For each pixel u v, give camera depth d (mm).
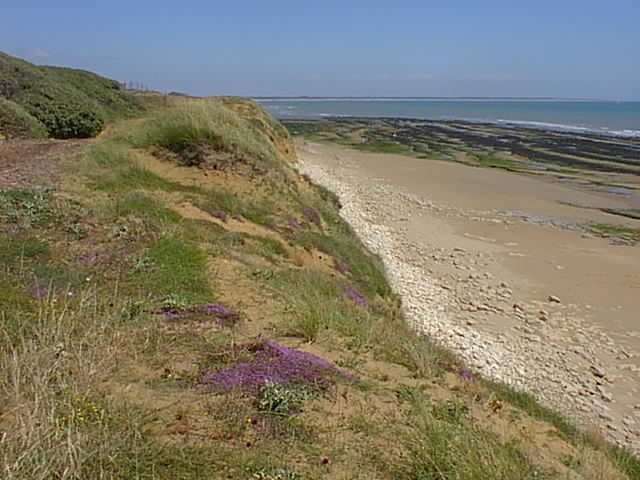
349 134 62469
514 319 12867
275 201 13617
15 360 3387
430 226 21453
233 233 9812
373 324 7320
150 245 7516
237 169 13750
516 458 4109
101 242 7359
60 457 2771
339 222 16734
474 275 15867
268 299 6734
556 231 20688
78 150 13227
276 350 4957
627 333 12164
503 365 10453
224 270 7477
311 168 33094
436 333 11492
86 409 3352
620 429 8484
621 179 31234
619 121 88688
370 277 12836
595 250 18266
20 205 8102
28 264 6184
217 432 3500
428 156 42062
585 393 9570
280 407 3949
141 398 3742
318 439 3707
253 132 19250
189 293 6355
